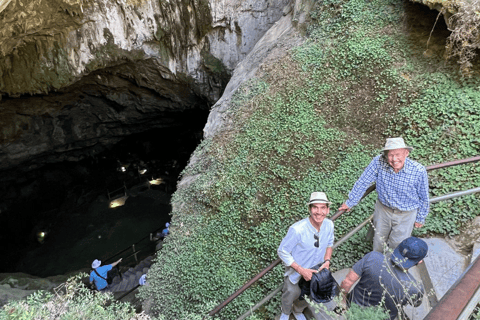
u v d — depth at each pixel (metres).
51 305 3.27
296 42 10.20
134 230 20.12
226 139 9.30
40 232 20.05
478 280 1.53
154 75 16.25
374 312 2.68
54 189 22.73
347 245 5.69
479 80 6.80
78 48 13.88
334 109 8.45
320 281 3.71
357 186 4.29
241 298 6.20
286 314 4.45
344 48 8.88
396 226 4.24
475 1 6.40
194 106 19.30
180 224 8.41
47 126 19.44
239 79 10.89
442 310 1.35
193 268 7.33
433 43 7.68
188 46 14.94
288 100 9.06
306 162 7.79
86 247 19.14
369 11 9.02
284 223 7.11
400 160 3.75
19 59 13.33
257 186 7.94
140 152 25.80
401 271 3.22
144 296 7.67
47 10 11.64
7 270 18.31
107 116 20.55
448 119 6.71
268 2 13.80
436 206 5.63
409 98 7.43
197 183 8.83
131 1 13.40
